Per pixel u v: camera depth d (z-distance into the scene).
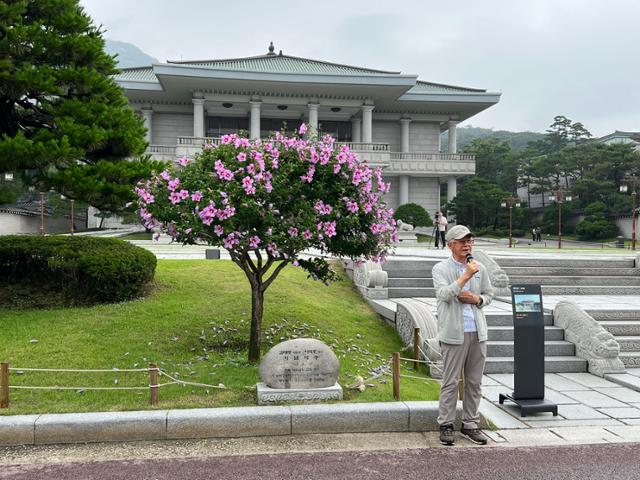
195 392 5.58
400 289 10.77
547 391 6.61
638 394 6.50
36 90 8.26
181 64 41.28
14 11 8.18
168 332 7.30
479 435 4.81
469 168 46.66
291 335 7.76
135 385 5.74
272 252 5.96
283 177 5.93
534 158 63.72
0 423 4.64
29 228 40.28
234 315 8.18
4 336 6.80
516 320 5.79
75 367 6.07
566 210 53.12
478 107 47.53
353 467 4.26
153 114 45.84
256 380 5.91
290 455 4.49
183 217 5.88
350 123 49.38
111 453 4.50
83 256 8.29
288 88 40.91
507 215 52.03
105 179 8.30
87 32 9.38
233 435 4.88
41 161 7.79
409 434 5.03
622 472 4.20
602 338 7.53
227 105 44.44
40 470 4.16
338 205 6.09
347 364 6.79
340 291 10.92
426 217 38.88
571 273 12.46
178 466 4.25
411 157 46.12
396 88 40.78
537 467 4.29
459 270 4.88
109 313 7.73
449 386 4.75
